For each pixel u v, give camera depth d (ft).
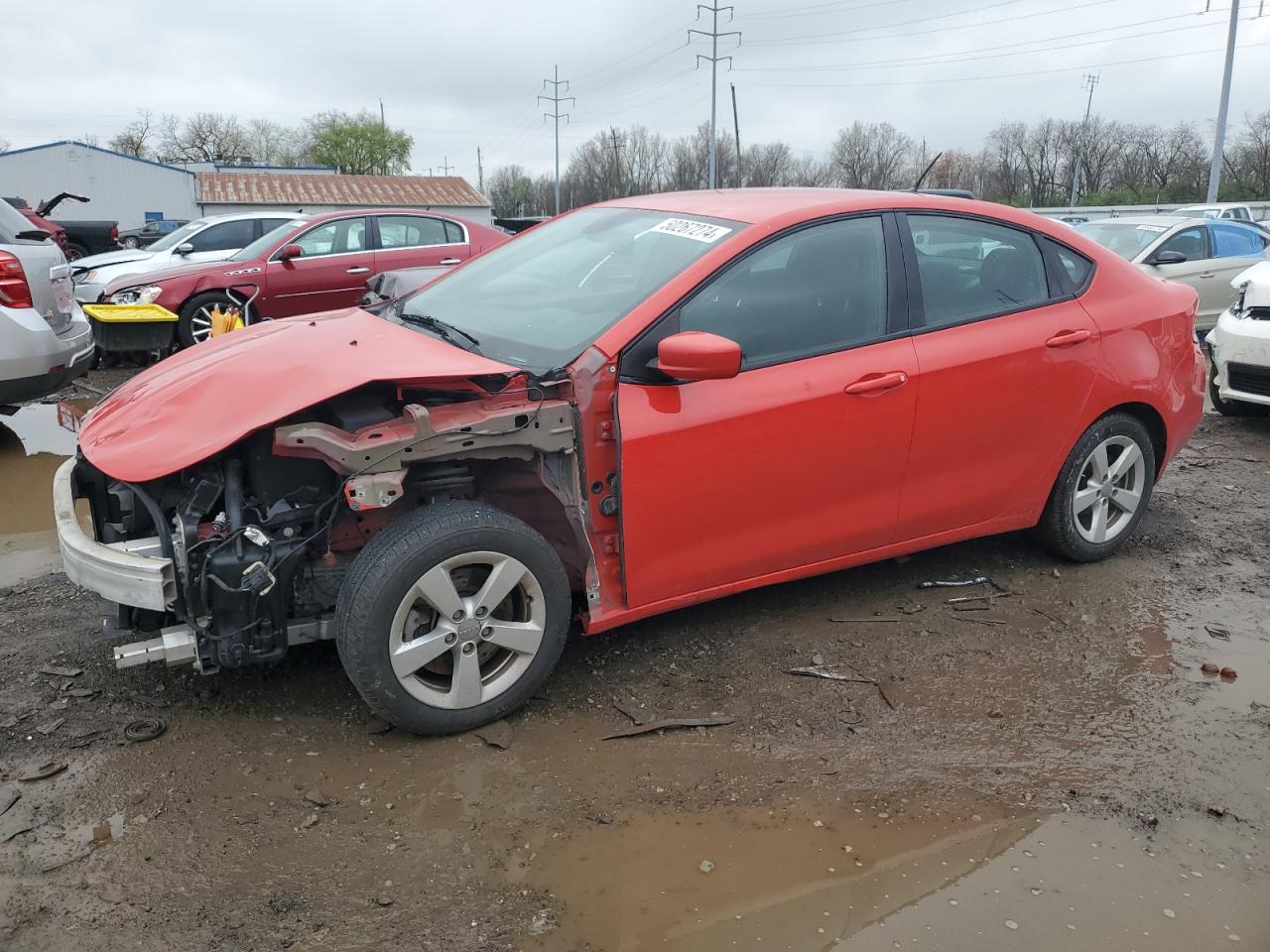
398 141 285.84
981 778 9.60
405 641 9.69
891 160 221.05
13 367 19.79
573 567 10.95
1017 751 10.09
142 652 9.30
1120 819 8.99
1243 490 19.16
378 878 8.06
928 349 12.09
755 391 10.91
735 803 9.17
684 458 10.54
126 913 7.57
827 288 11.64
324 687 11.03
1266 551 15.74
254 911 7.64
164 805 8.88
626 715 10.66
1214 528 16.84
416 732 9.97
